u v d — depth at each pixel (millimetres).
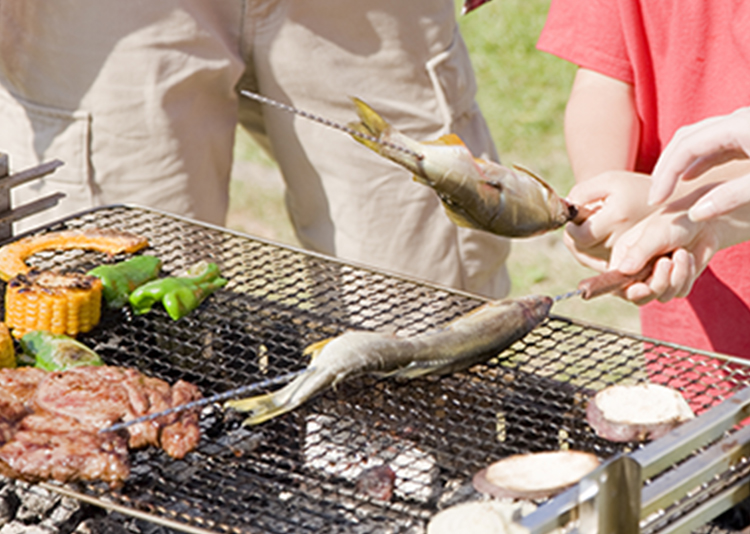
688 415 1932
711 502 1663
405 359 2027
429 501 1851
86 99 3092
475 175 2104
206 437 2016
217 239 2611
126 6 2982
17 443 1838
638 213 2156
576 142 2568
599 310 4922
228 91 3271
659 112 2555
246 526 1744
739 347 2576
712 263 2533
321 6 3137
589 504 1485
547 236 5477
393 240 3518
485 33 7812
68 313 2256
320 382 1952
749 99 2326
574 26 2609
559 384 2117
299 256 2555
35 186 3248
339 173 3428
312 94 3299
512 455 1900
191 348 2291
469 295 2385
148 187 3221
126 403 1961
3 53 3088
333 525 1766
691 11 2334
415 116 3402
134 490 1871
